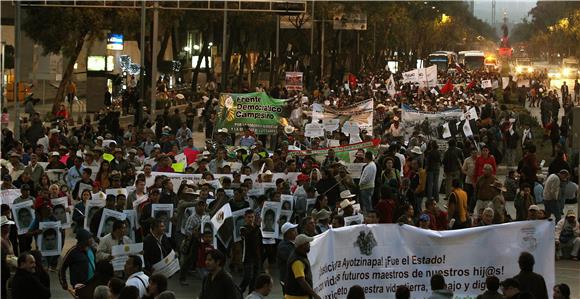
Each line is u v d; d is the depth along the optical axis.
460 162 30.33
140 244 16.00
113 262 15.83
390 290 15.88
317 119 34.75
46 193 20.28
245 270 17.50
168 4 58.81
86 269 15.62
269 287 12.95
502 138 39.22
